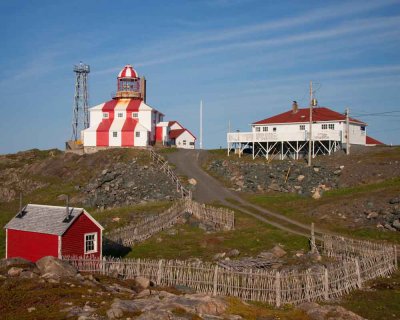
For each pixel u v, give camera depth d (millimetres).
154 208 53625
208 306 20562
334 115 78250
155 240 43500
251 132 77062
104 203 62219
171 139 101688
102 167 76125
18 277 26578
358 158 66688
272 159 74750
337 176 62125
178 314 19266
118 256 38812
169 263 29406
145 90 104812
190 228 47375
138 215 51469
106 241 41188
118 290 25891
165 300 21547
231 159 76188
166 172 69250
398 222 42781
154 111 93125
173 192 61312
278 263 33344
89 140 88062
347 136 70625
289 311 22203
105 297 23094
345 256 34094
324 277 26812
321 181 61406
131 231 44000
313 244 37844
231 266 31781
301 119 79000
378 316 23812
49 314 20281
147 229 45031
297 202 55562
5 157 91812
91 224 36656
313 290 26266
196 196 60094
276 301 25297
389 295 27328
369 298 26812
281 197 58219
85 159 80625
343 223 46438
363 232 43344
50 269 28375
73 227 35312
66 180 76062
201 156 80500
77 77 115250
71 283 25641
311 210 51125
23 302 22188
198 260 35500
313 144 74250
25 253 36250
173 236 44781
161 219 47250
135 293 25078
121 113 91188
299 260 34156
